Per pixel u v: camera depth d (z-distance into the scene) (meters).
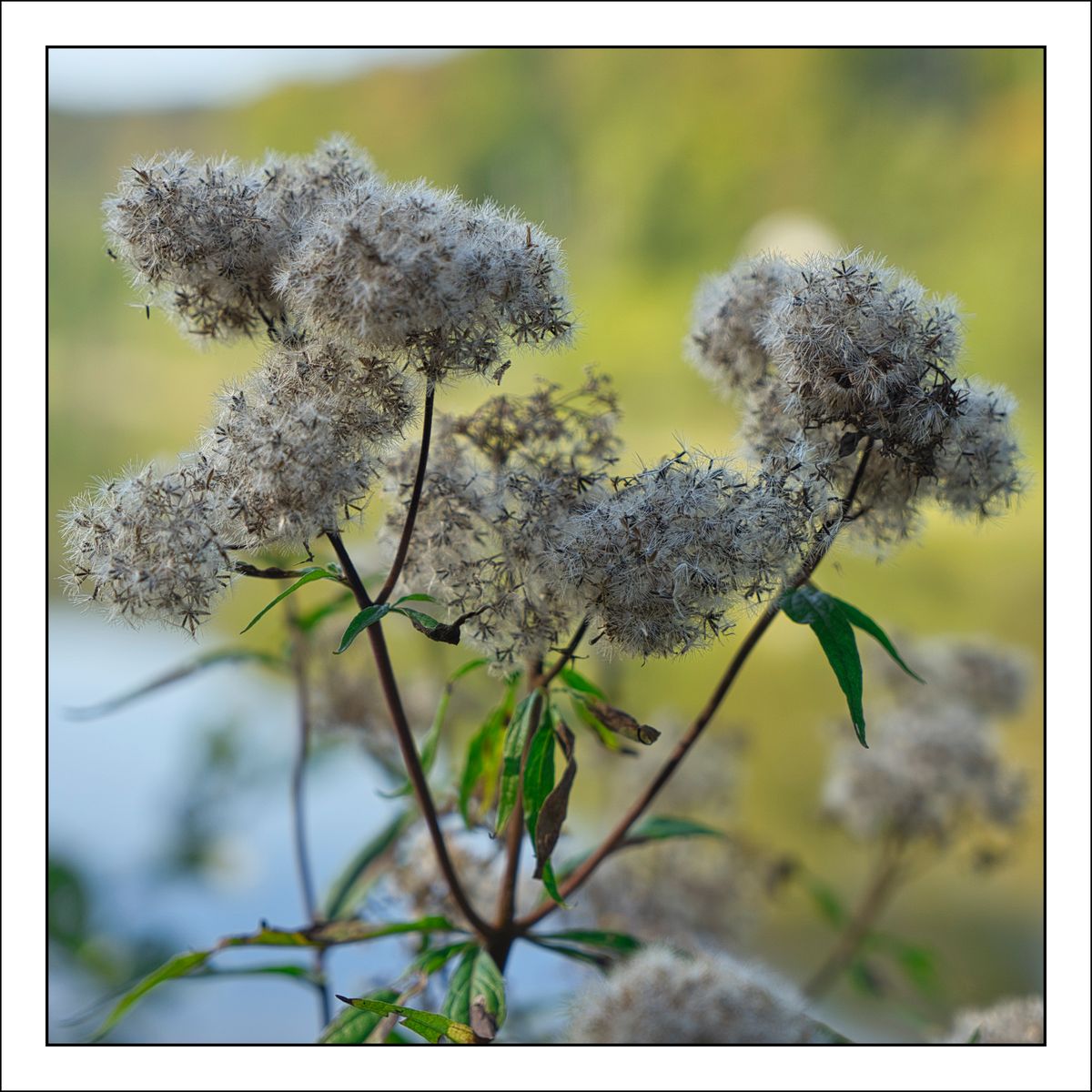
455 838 0.67
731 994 0.61
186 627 0.54
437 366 0.54
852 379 0.55
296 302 0.54
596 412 0.60
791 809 1.30
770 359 0.59
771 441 0.58
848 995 0.97
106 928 0.96
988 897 1.20
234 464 0.54
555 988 0.71
